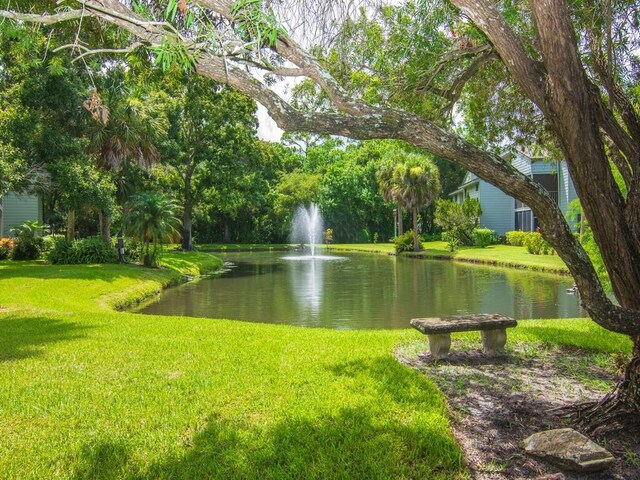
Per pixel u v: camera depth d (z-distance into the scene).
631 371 3.36
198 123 26.78
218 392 3.95
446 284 15.23
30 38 4.22
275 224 44.69
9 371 4.61
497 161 2.82
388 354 5.25
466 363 5.04
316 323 9.43
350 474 2.69
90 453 2.93
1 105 14.77
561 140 2.78
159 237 18.05
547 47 2.59
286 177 45.22
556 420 3.46
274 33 2.47
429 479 2.64
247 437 3.11
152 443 3.06
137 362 4.92
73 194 15.24
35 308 9.10
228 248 38.81
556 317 9.84
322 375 4.39
